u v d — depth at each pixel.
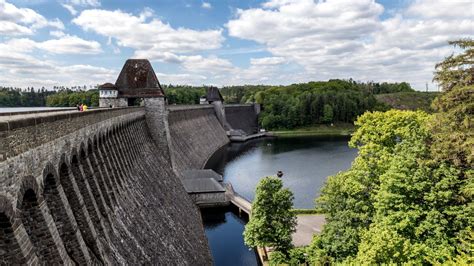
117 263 26.27
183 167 92.19
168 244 40.38
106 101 72.00
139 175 48.81
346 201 38.22
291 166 117.50
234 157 137.50
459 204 28.67
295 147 160.88
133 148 53.00
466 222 27.50
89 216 24.58
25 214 17.44
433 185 29.48
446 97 28.78
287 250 46.91
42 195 18.31
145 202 43.44
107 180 33.69
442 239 27.22
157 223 42.22
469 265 20.72
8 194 14.32
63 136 23.00
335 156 134.88
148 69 76.44
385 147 43.62
